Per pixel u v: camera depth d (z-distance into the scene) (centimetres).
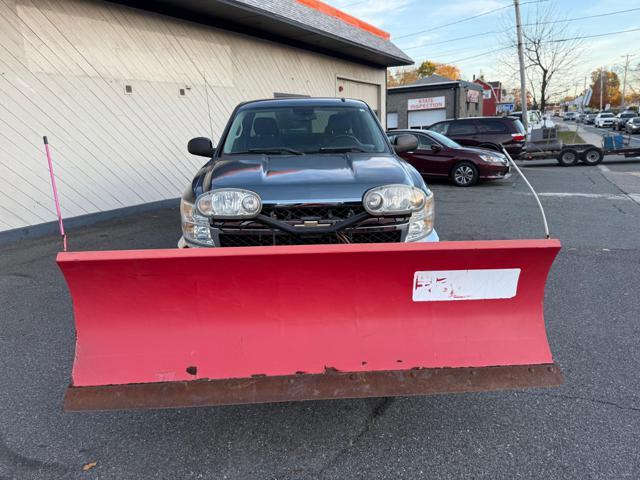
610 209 827
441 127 1587
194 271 219
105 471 221
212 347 228
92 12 714
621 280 466
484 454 229
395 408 269
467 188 1119
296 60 1218
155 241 620
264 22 987
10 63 620
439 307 235
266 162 336
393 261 222
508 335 236
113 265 213
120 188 786
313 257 218
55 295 442
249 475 218
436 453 231
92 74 723
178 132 886
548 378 228
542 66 3306
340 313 233
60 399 279
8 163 628
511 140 1494
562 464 221
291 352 229
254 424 256
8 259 553
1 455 231
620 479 210
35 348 342
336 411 267
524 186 1134
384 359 230
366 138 393
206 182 307
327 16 1300
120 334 227
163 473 220
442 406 270
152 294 224
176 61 866
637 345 335
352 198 281
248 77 1054
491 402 273
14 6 617
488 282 232
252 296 228
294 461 227
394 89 3119
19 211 645
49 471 220
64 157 696
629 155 1586
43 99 661
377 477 216
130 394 218
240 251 214
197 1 812
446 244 219
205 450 235
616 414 257
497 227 695
